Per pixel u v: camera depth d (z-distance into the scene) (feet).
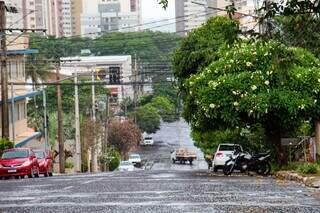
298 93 117.29
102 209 57.88
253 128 142.20
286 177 99.71
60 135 219.41
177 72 168.55
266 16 40.70
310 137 136.56
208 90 120.88
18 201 67.36
